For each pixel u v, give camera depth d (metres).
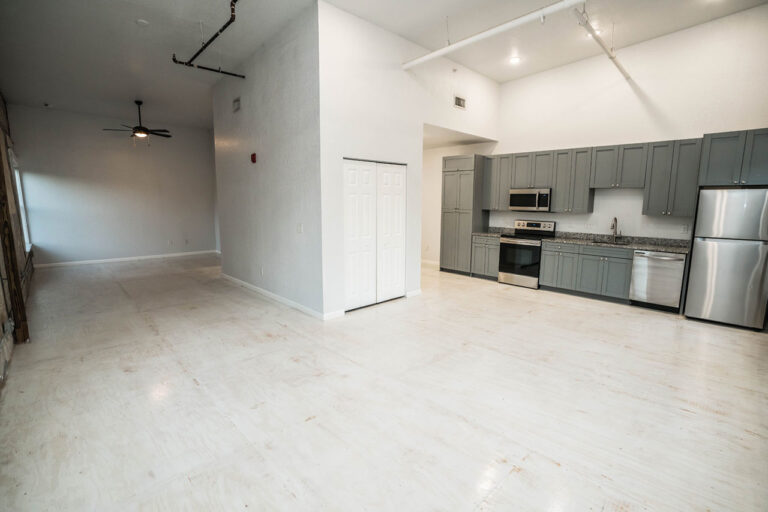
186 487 1.81
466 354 3.39
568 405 2.54
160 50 5.02
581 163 5.60
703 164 4.20
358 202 4.57
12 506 1.68
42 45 4.80
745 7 4.21
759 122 4.30
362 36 4.35
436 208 8.04
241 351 3.46
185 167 9.73
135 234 9.06
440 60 5.48
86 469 1.92
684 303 4.53
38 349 3.48
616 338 3.78
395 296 5.22
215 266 8.17
